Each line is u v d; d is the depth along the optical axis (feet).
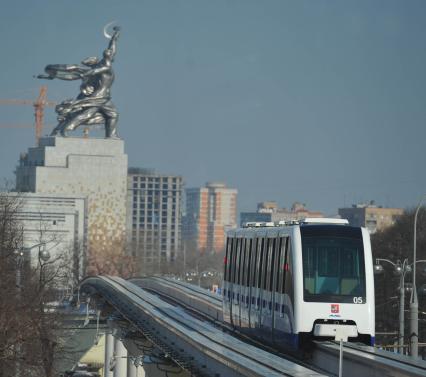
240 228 481.46
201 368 342.85
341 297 376.48
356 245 382.01
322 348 361.71
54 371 604.90
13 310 502.79
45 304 643.04
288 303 383.24
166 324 447.01
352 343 366.84
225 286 494.59
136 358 553.23
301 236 383.24
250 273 443.73
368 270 379.55
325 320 374.63
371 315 376.68
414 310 412.36
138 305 582.35
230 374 306.35
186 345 389.80
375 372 311.47
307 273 378.32
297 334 375.25
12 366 504.02
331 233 383.86
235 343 356.79
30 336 515.09
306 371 280.51
